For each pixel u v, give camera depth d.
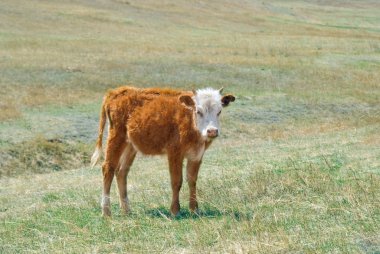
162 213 10.92
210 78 32.78
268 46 44.56
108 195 11.26
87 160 20.09
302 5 95.56
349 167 12.95
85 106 26.30
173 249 8.54
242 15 73.12
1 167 18.72
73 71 32.16
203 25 62.62
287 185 11.38
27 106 25.53
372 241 7.98
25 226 10.58
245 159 16.09
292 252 7.81
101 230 9.98
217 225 9.29
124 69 33.38
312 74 34.84
